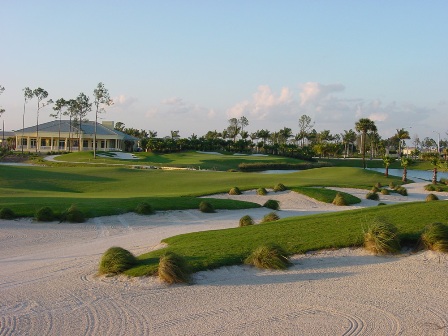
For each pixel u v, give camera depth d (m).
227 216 27.53
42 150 126.06
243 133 169.25
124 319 9.05
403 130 133.12
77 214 23.66
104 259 12.23
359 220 16.33
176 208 28.55
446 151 93.06
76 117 125.44
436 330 8.23
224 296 10.21
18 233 20.84
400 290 10.41
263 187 40.09
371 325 8.53
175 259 11.27
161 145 122.75
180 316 9.14
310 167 105.44
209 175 55.47
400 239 13.62
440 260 12.31
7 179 47.72
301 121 188.50
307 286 10.81
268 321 8.82
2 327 8.77
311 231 15.31
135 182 48.69
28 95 124.31
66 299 10.34
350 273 11.71
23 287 11.52
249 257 12.47
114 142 133.12
